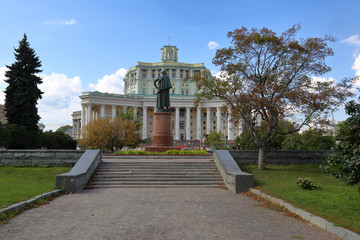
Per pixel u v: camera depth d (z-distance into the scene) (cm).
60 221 741
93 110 10562
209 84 1844
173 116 10544
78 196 1135
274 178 1459
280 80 1670
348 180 832
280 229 677
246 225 711
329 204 827
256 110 1764
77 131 12188
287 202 916
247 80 1767
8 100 3869
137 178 1485
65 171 1677
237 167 1484
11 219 757
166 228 680
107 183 1415
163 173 1566
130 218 775
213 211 867
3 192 1068
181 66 11825
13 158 1839
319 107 1546
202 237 614
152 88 11731
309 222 737
